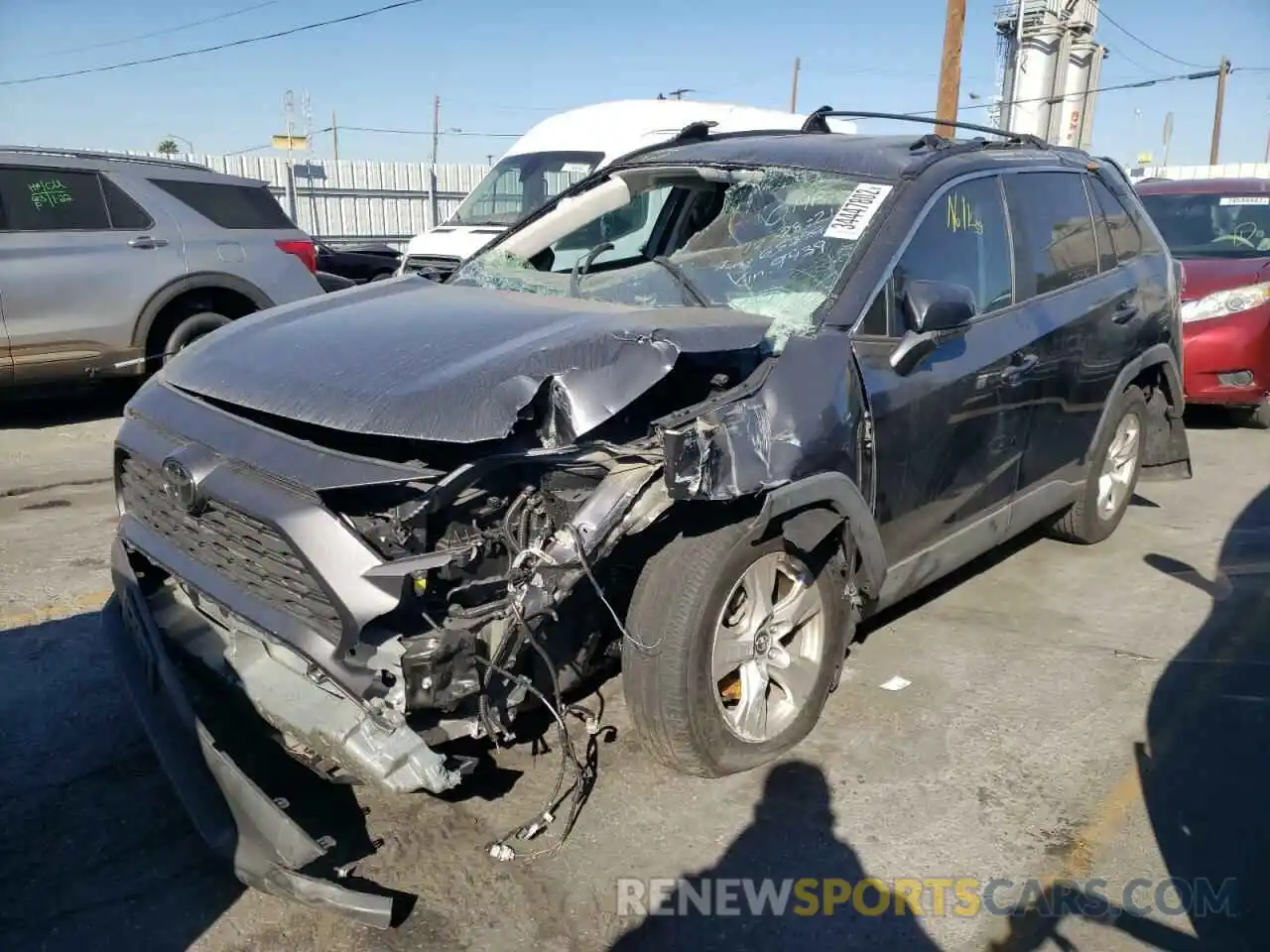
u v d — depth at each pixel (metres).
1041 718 3.79
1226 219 9.02
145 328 8.09
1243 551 5.52
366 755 2.60
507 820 3.13
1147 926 2.76
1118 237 5.18
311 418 2.80
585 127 10.93
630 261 4.73
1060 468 4.75
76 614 4.50
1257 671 4.16
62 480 6.61
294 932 2.70
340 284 10.84
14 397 8.73
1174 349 5.51
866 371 3.43
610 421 2.91
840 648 3.57
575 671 3.11
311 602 2.66
